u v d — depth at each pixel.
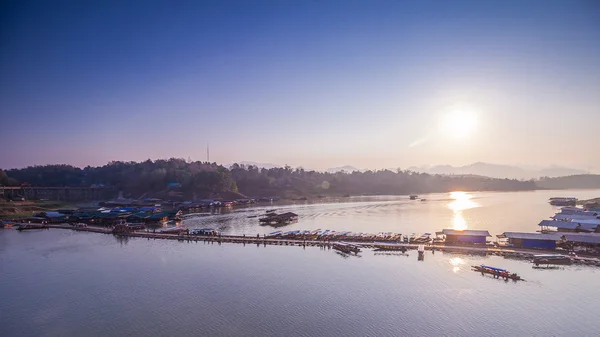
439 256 88.88
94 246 109.25
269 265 84.12
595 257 82.94
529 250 89.88
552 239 90.88
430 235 116.12
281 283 71.75
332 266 82.31
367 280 72.44
